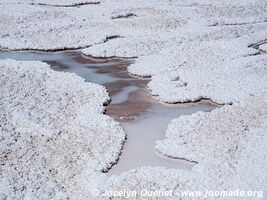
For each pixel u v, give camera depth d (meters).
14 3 37.00
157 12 34.03
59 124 16.38
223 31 29.09
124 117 17.50
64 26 30.09
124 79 21.61
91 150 14.66
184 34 28.42
